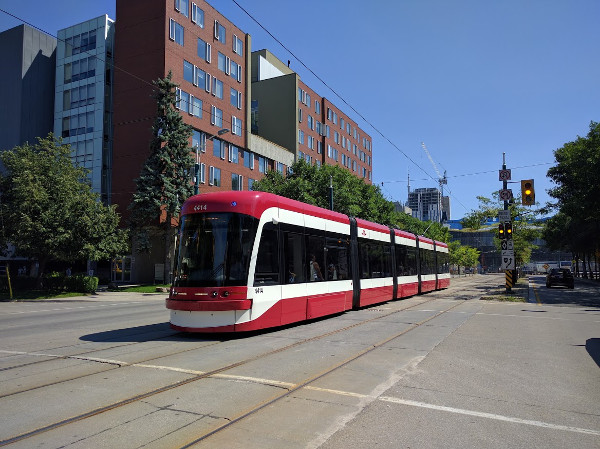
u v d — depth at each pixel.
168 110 34.66
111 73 44.22
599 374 7.09
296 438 4.43
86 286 30.58
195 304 9.80
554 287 37.72
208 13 44.06
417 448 4.22
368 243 17.11
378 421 4.91
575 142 34.09
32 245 28.33
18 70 47.50
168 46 39.25
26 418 4.99
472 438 4.46
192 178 35.62
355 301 15.40
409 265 22.23
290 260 11.68
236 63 48.00
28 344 10.02
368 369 7.21
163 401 5.54
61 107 45.91
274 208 11.29
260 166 51.81
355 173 81.19
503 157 26.95
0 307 22.23
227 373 6.88
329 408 5.32
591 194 28.66
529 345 9.54
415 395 5.86
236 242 10.18
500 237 26.09
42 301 26.14
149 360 7.80
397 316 14.45
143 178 34.03
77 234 28.77
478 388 6.23
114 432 4.57
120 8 41.41
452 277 79.38
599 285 43.16
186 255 10.36
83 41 45.25
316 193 38.22
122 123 40.75
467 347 9.23
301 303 11.87
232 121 46.84
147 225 35.88
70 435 4.50
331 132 71.38
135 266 40.50
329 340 9.83
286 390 6.01
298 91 60.53
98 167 42.97
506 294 25.62
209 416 5.02
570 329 11.98
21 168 29.22
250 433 4.55
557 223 52.91
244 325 9.95
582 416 5.14
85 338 10.66
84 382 6.43
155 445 4.25
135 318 15.16
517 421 4.96
